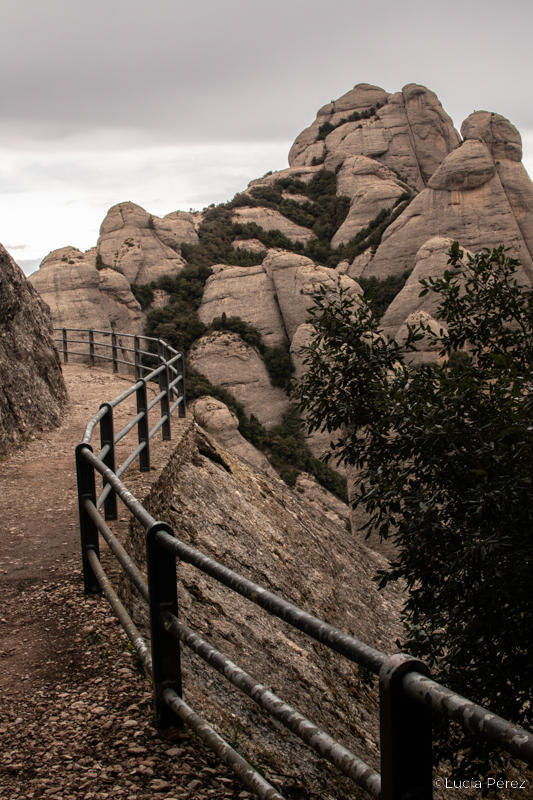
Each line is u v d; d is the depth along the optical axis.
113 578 4.34
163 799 2.35
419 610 4.88
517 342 6.15
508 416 4.16
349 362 5.77
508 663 4.18
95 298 56.06
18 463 8.13
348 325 5.97
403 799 1.38
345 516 44.19
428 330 6.04
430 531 4.41
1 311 9.99
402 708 1.37
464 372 4.89
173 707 2.62
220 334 56.88
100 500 4.34
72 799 2.33
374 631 9.23
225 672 2.12
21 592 4.29
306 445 51.16
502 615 4.37
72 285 55.28
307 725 1.74
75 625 3.80
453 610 4.55
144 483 6.50
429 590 4.70
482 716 1.14
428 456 4.52
